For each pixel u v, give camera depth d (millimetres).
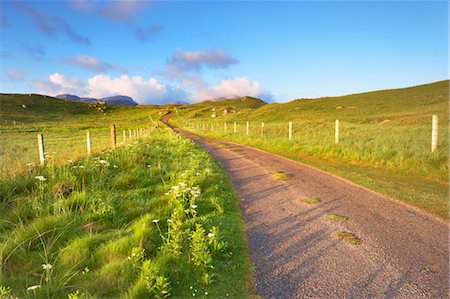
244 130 37219
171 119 102125
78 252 3582
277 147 17875
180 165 9773
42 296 2801
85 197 5527
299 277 3289
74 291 2912
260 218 5367
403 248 3992
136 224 4535
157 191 6863
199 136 34844
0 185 5742
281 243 4242
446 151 9859
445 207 5699
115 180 7152
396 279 3217
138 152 10891
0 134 38312
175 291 2979
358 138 16344
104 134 39062
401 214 5418
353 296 2912
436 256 3748
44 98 135250
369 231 4621
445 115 35125
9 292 2824
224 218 5266
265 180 8789
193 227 4660
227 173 10102
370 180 8258
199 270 3355
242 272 3396
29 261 3492
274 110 82688
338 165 11180
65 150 13984
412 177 8586
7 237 3920
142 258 3494
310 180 8617
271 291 3012
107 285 3004
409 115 42281
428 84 94062
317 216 5410
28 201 5082
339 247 4062
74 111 121062
